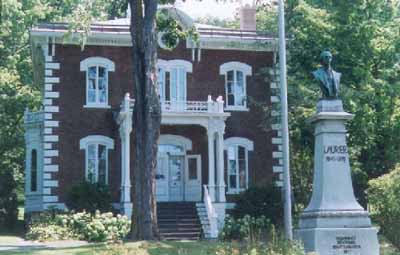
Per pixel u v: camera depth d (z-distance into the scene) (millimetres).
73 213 31984
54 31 34688
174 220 32906
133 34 24797
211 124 34094
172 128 36188
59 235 29656
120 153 35281
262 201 33906
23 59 50031
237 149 36438
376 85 35062
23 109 47469
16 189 49750
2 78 46469
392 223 22094
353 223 19469
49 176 34312
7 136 47531
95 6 36125
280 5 25359
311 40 35938
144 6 24938
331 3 37594
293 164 37781
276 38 36688
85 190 33000
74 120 35031
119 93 35781
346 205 19734
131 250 18797
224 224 32312
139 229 23281
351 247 19219
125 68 36031
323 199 19766
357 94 34062
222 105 34281
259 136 36750
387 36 36750
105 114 35469
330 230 19219
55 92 35000
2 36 48375
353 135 34938
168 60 36469
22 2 50000
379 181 22641
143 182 23625
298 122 33781
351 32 35812
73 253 19328
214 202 33375
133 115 24672
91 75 35625
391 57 36406
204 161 36250
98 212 30984
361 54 36062
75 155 34781
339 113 20203
